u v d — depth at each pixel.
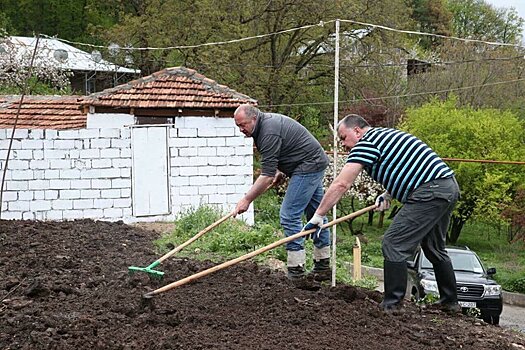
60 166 16.39
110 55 34.22
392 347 5.68
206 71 30.86
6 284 7.37
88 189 16.55
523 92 34.47
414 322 6.75
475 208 27.73
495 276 24.84
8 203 16.23
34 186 16.31
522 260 28.08
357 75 33.47
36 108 19.28
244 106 7.37
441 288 7.49
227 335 5.70
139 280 7.62
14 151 16.22
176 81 17.70
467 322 7.16
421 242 7.36
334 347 5.54
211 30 31.25
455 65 34.94
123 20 34.84
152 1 32.50
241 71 31.66
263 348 5.38
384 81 34.03
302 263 7.86
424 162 6.65
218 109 17.00
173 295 7.16
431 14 50.62
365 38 32.91
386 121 33.06
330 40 33.09
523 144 28.64
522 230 27.50
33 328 5.63
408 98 34.88
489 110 29.38
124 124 16.97
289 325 6.09
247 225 15.04
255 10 32.19
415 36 47.91
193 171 17.08
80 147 16.47
